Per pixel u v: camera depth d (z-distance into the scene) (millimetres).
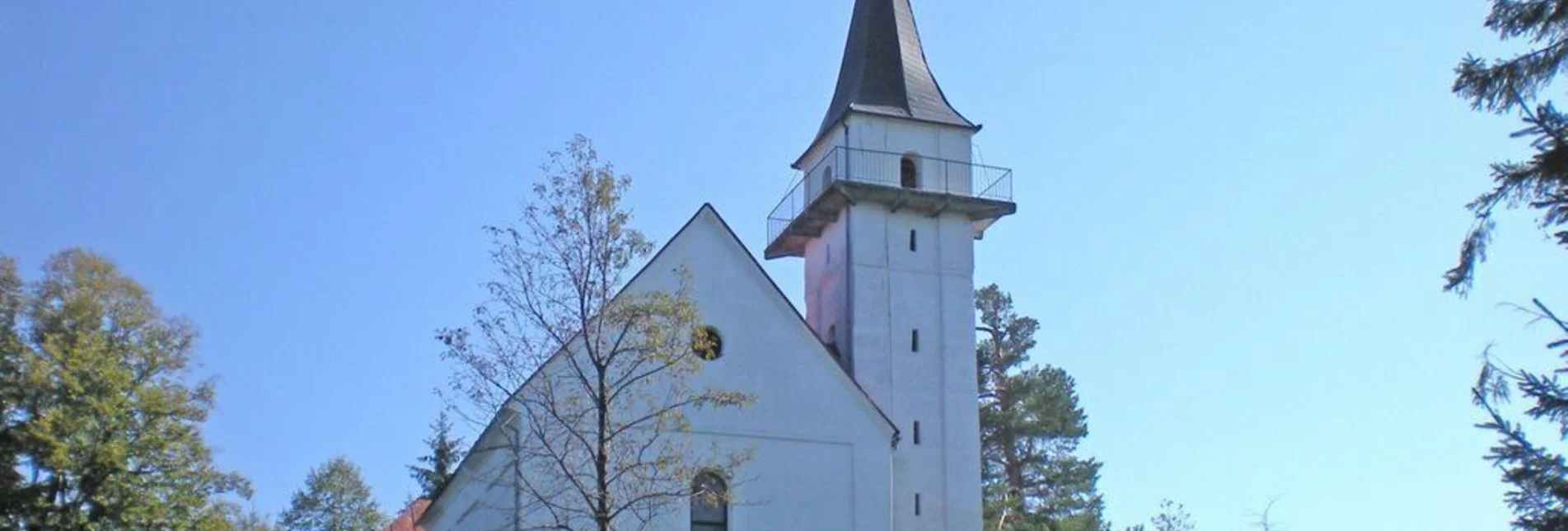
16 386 36625
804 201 46188
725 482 36812
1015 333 64750
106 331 38688
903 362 42938
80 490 35875
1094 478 63781
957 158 45500
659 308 28891
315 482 78188
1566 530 13930
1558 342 13727
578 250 28125
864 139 44812
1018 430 62750
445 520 36562
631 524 35562
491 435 35188
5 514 34844
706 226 38719
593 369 33969
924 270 44094
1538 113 13836
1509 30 14141
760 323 38469
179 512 37125
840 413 38688
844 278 43688
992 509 57031
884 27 47656
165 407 37156
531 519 34312
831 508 37844
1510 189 14086
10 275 38750
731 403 31641
